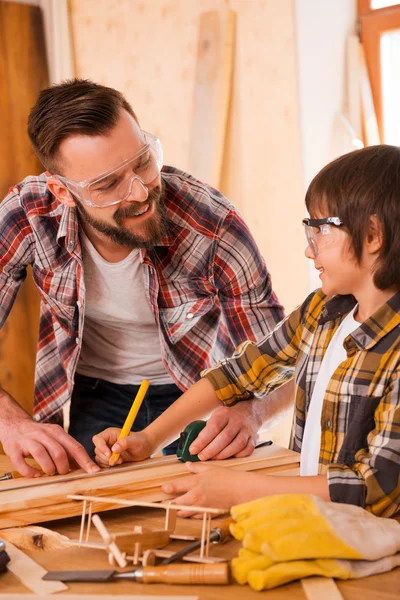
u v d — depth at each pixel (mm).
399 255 1119
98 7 3441
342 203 1125
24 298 3281
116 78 3479
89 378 1930
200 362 1832
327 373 1283
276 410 1489
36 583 902
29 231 1717
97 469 1264
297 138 3221
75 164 1419
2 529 1099
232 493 1108
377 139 3416
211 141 3199
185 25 3275
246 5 3199
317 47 3271
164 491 1167
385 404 1102
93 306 1764
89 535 1088
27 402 3281
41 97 1466
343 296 1306
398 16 3277
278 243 3322
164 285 1715
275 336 1432
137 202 1446
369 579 908
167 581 895
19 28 3289
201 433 1330
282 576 877
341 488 1051
